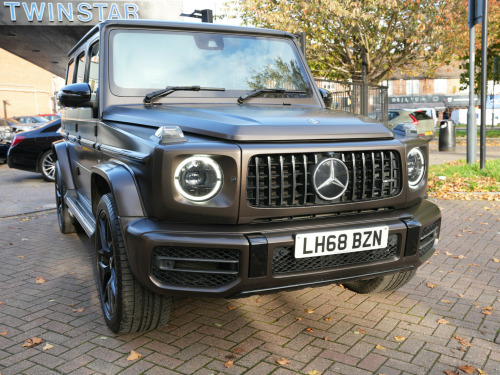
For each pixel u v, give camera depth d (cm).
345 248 265
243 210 252
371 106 1341
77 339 306
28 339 306
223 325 325
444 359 278
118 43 357
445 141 1580
